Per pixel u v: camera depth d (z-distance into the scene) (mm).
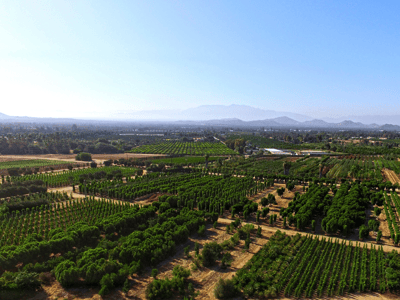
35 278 36562
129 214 59031
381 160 159000
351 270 39844
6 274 36844
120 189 88375
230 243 50094
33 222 61438
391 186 88625
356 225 56906
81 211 68625
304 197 75625
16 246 45031
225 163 154500
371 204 76688
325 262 43906
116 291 36469
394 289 36750
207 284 38438
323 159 163500
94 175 116938
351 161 159625
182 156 198500
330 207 65750
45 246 43562
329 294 36062
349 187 90438
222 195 81938
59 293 35812
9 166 147375
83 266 37875
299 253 45250
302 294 36406
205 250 43469
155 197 85438
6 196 83375
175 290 36562
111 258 42875
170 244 46469
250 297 35781
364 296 35969
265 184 98375
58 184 102062
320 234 56625
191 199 75312
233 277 39094
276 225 62312
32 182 95375
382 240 53156
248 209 65500
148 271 41719
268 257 45250
